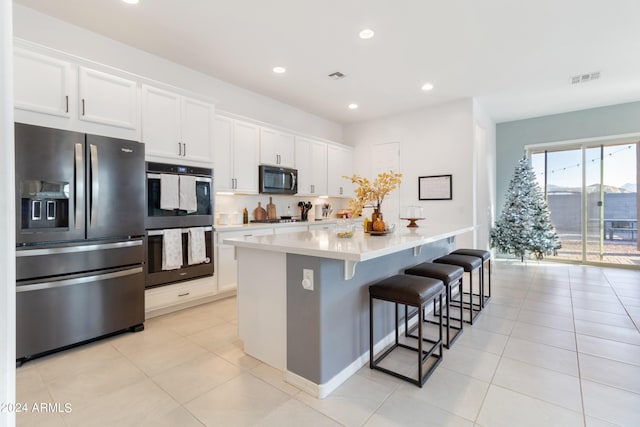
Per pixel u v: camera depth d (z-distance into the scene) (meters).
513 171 6.31
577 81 4.27
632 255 5.35
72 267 2.42
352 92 4.64
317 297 1.87
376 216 2.76
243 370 2.14
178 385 1.96
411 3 2.60
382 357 2.28
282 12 2.72
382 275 2.50
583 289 4.09
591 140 5.54
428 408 1.73
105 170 2.59
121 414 1.69
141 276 2.84
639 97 4.98
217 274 3.62
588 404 1.75
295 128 5.35
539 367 2.15
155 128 3.10
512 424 1.60
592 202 5.66
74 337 2.42
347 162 6.08
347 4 2.61
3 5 0.51
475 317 3.08
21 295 2.19
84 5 2.64
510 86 4.44
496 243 6.00
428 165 5.29
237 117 4.10
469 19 2.83
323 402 1.80
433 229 3.17
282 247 1.95
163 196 3.10
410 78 4.14
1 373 0.50
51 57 2.44
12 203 0.51
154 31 3.04
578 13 2.75
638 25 2.94
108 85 2.77
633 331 2.73
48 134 2.29
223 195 4.33
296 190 4.93
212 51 3.42
